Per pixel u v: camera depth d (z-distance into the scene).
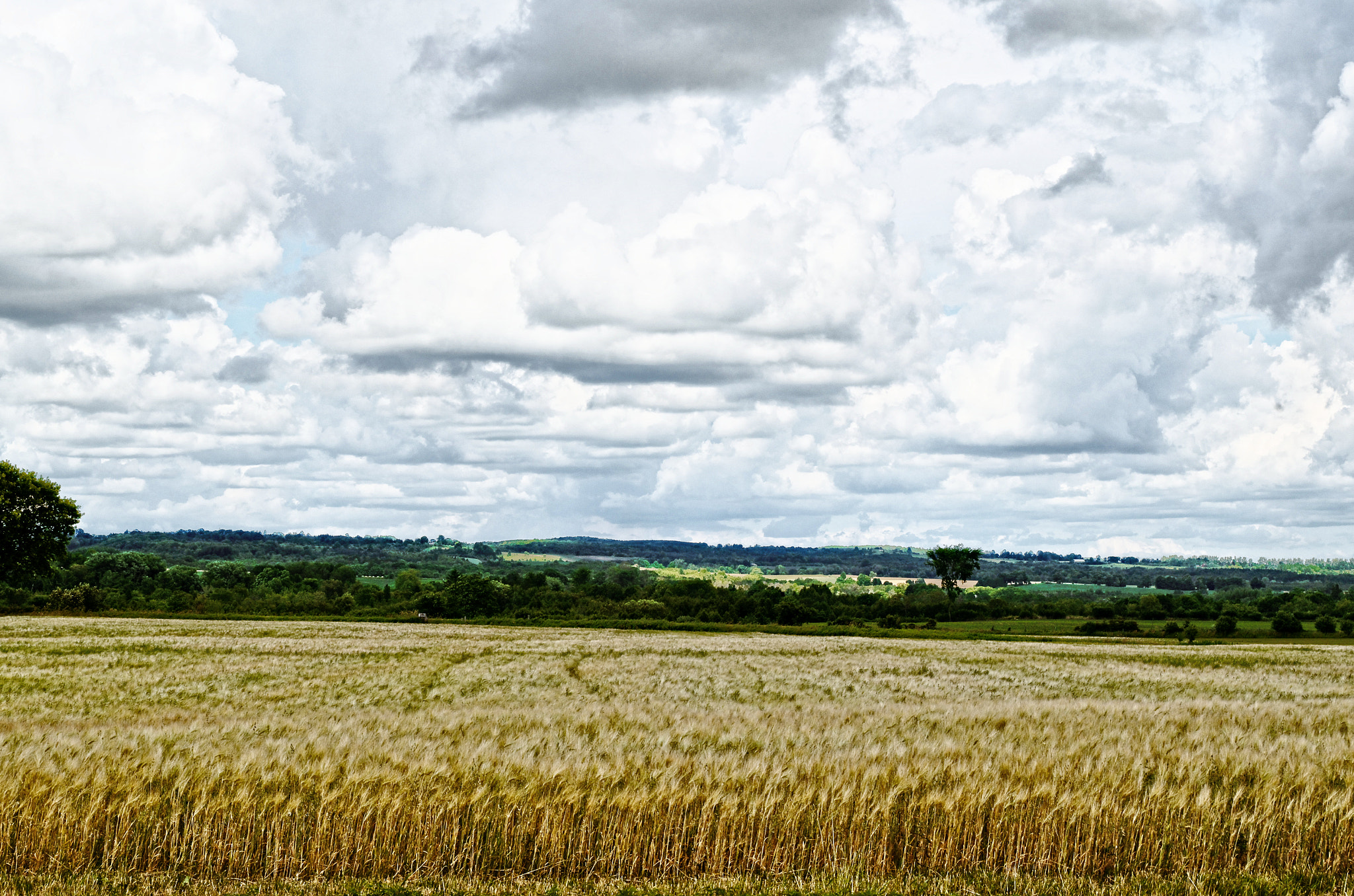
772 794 13.51
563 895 11.78
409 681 40.41
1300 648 75.06
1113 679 47.12
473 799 13.23
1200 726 22.39
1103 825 13.32
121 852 12.86
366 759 14.77
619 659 53.81
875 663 53.97
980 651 66.38
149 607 105.69
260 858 13.07
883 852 13.19
